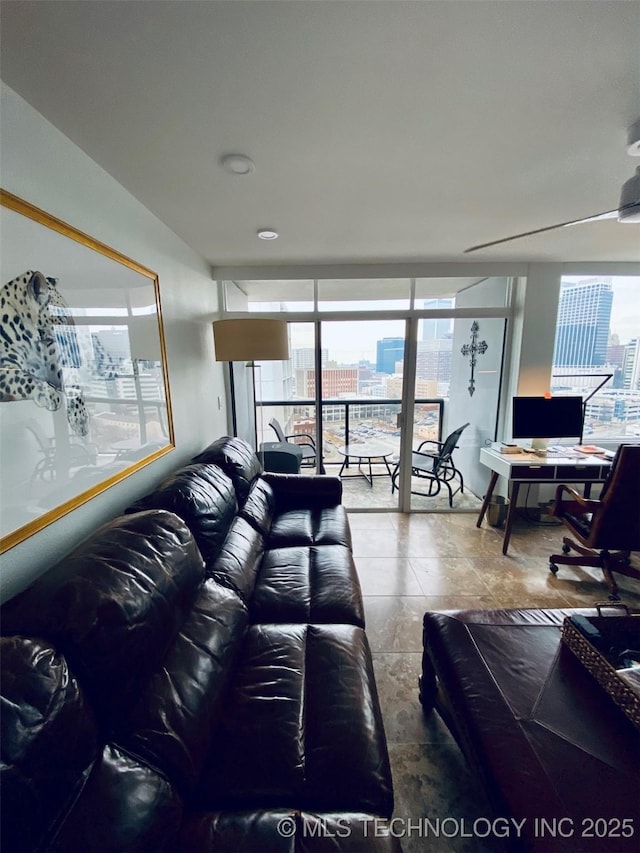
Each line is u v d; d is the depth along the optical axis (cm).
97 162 141
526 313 311
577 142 134
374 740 99
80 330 128
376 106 112
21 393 101
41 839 59
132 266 167
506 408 340
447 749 133
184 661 106
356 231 225
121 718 83
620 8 81
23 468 102
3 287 96
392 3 79
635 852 73
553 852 73
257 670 122
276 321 262
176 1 77
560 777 87
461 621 140
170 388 212
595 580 238
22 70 94
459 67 97
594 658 114
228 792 87
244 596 154
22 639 73
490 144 135
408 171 153
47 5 77
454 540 294
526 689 111
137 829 69
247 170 149
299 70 97
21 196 104
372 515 346
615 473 207
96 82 99
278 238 236
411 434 344
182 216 196
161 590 104
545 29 86
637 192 134
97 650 80
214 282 308
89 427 133
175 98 107
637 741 95
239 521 201
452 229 224
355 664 124
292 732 101
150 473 184
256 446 399
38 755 62
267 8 80
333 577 174
